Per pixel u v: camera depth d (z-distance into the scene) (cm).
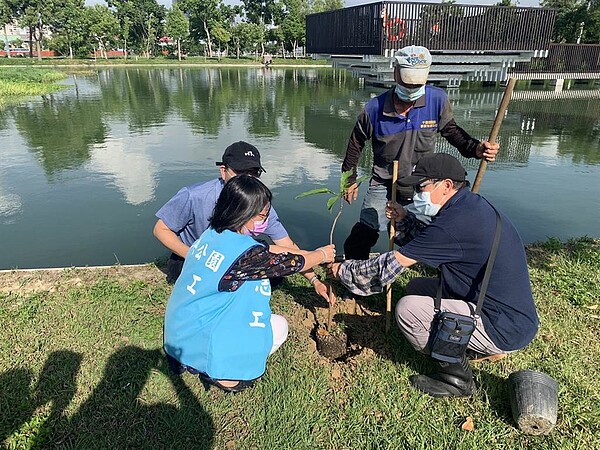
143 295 354
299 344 306
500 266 239
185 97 1988
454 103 1734
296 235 561
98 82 2716
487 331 248
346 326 328
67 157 932
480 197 248
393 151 331
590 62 2020
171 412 251
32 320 322
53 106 1664
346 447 232
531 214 626
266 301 235
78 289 362
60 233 562
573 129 1263
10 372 274
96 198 688
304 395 262
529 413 231
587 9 2889
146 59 5484
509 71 1934
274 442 233
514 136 1164
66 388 264
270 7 5972
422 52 296
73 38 5125
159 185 748
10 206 657
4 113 1493
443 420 247
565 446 229
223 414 249
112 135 1153
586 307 345
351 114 1518
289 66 4772
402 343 308
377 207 348
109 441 232
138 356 289
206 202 295
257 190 216
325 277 390
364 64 1986
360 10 1802
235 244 217
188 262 228
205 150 990
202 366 226
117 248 521
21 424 240
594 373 279
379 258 265
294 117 1452
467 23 1706
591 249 444
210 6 5672
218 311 221
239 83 2719
